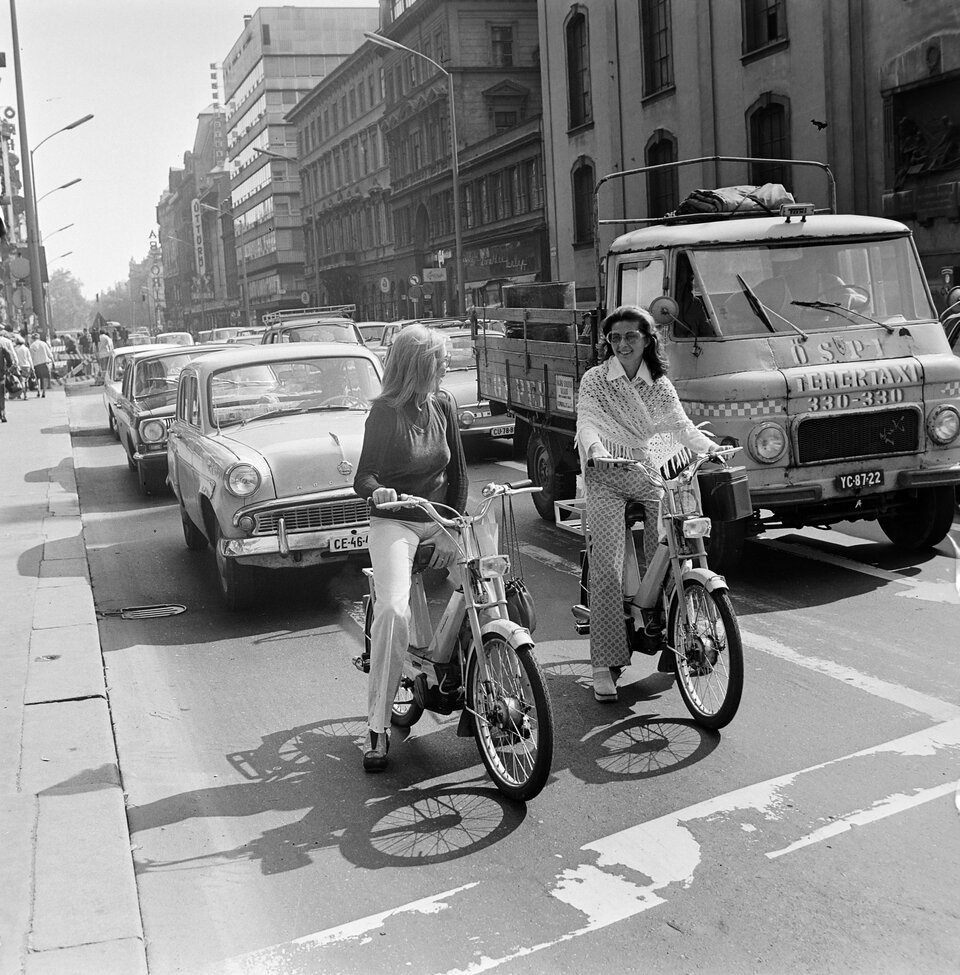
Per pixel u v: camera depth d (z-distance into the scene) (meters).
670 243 8.77
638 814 4.79
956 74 19.94
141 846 4.71
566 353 10.49
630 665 6.83
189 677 7.03
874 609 7.56
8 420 26.03
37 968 3.72
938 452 8.52
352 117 77.81
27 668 6.96
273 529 8.28
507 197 49.25
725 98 27.31
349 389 9.78
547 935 3.90
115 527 12.65
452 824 4.82
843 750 5.30
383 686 5.36
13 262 46.62
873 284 8.89
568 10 35.41
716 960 3.68
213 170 145.38
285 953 3.87
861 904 3.96
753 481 8.15
